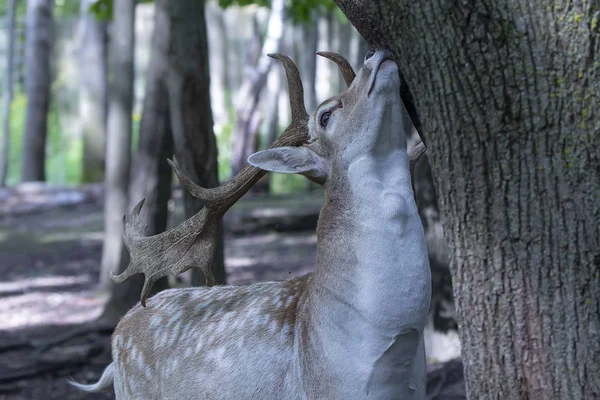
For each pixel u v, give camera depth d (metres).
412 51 3.43
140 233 4.21
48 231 18.12
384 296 3.38
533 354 3.42
